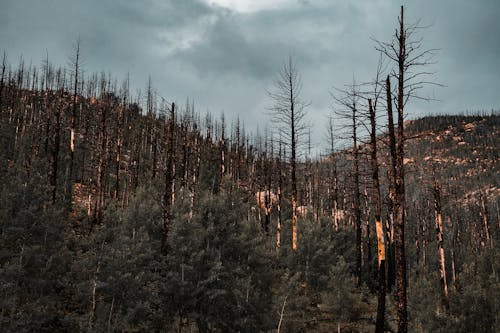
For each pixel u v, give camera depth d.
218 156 52.38
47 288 14.62
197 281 14.92
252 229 18.84
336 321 16.67
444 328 14.77
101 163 32.59
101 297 13.86
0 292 12.53
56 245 15.58
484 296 14.98
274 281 17.23
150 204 20.36
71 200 33.44
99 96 68.88
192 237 15.52
